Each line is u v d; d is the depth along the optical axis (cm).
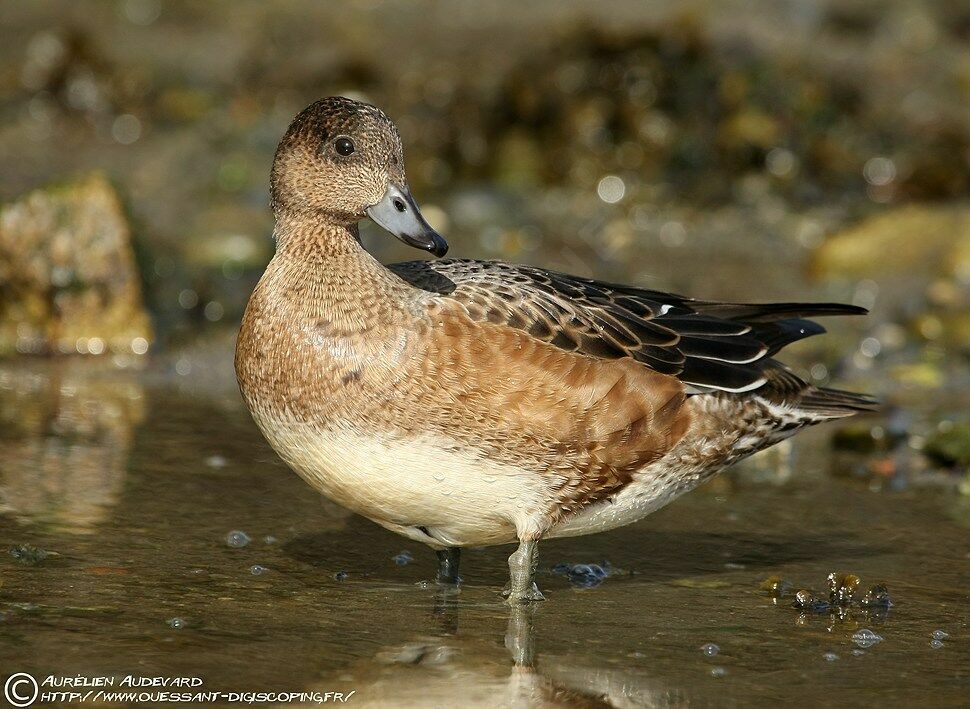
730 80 2292
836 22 2628
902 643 848
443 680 777
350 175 916
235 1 2573
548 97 2288
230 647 809
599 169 2219
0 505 1038
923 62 2514
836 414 986
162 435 1249
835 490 1170
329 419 880
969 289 1784
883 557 1010
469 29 2464
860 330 1662
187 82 2373
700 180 2203
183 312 1655
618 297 973
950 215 1905
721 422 943
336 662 796
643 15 2491
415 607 893
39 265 1532
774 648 836
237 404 1370
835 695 770
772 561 1001
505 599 916
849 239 1881
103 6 2536
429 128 2272
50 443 1205
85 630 822
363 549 1003
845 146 2262
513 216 2048
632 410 906
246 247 1858
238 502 1084
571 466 902
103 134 2236
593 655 820
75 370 1466
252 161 2170
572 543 1038
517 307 904
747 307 1019
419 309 887
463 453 883
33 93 2306
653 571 978
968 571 980
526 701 754
